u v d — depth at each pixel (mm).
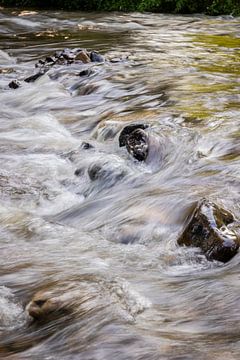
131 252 6328
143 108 11844
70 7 36188
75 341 4504
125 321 4703
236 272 5629
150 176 8508
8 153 10047
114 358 4199
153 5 34219
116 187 8352
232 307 4938
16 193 8422
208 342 4316
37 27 27156
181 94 12516
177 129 9805
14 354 4410
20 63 18328
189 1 33750
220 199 7039
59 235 6922
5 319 5023
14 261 6137
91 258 6180
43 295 5070
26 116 12977
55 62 17125
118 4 35188
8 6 36750
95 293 5102
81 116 12359
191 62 16500
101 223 7207
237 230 6168
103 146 9984
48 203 8227
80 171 9023
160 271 5848
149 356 4168
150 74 14859
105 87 13953
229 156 8836
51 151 10180
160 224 6770
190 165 8656
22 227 7172
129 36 23016
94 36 23344
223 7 32938
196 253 6020
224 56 17531
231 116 10617
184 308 4988
